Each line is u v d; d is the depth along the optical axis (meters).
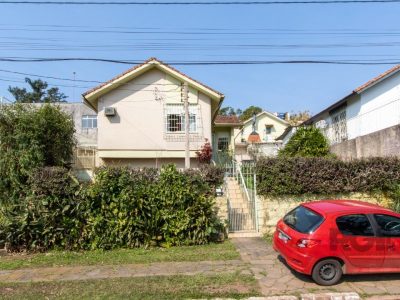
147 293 6.13
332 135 21.17
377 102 16.55
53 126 11.88
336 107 20.36
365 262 6.66
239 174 13.57
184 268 7.56
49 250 9.16
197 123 17.83
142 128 17.72
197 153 17.47
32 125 11.11
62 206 9.16
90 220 9.15
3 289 6.47
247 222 11.35
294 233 6.85
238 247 9.25
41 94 55.44
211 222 9.73
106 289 6.35
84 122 31.39
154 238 9.41
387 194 10.79
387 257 6.71
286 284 6.60
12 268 7.78
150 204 9.40
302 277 6.96
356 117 17.98
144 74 17.95
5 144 10.86
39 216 9.12
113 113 17.38
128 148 17.58
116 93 17.73
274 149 25.47
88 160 17.86
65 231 9.19
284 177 10.56
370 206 7.26
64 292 6.25
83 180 9.86
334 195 10.71
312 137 16.69
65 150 12.69
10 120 11.04
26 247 9.12
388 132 13.61
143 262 8.04
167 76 18.02
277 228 7.66
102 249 9.09
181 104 17.95
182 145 17.80
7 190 10.52
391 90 16.03
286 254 6.98
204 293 6.13
